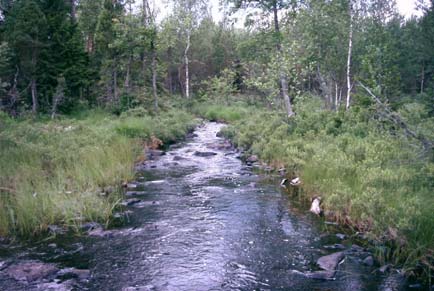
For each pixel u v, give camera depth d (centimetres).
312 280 652
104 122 2194
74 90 2877
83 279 653
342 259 721
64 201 946
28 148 1347
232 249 776
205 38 5419
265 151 1584
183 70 5497
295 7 2138
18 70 2380
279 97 2470
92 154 1377
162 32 2945
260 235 847
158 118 2594
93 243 804
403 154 978
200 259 732
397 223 714
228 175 1416
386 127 1308
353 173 1012
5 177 1070
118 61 2880
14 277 649
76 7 3634
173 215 977
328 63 2492
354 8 2344
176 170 1504
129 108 2706
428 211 721
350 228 870
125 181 1290
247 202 1081
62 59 2666
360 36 2433
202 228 890
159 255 749
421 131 996
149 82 3459
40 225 866
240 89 4834
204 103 4322
